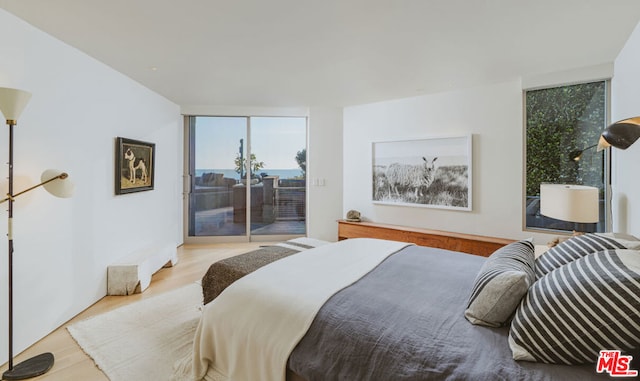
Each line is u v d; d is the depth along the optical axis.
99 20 2.14
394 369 1.13
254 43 2.54
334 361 1.26
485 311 1.28
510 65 3.01
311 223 5.02
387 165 4.55
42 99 2.28
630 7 1.96
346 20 2.15
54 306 2.37
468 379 1.00
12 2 1.90
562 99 3.25
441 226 4.08
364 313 1.38
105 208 3.02
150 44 2.55
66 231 2.51
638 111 2.20
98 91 2.92
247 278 1.83
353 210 4.92
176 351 2.08
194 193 5.14
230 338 1.59
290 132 5.29
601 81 3.05
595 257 1.14
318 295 1.56
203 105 4.89
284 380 1.36
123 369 1.89
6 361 1.97
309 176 5.02
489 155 3.68
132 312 2.65
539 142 3.39
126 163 3.34
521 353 1.07
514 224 3.53
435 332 1.23
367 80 3.53
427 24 2.20
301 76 3.39
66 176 1.93
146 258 3.28
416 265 2.06
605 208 3.06
